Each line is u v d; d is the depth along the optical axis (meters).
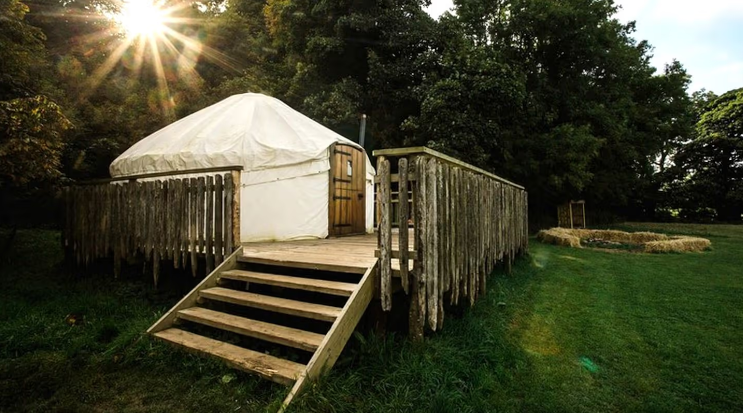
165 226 4.47
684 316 3.89
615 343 3.21
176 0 16.92
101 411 2.20
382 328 2.99
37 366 2.72
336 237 6.97
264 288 3.74
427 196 2.82
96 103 10.29
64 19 11.99
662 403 2.28
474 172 4.17
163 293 4.46
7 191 6.50
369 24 13.41
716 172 22.19
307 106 13.95
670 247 8.46
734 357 2.93
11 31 5.56
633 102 16.66
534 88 14.52
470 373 2.54
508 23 14.97
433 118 10.89
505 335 3.35
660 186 22.28
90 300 4.20
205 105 13.41
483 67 11.02
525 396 2.35
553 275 5.98
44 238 7.95
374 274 3.03
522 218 7.41
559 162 13.33
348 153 7.54
